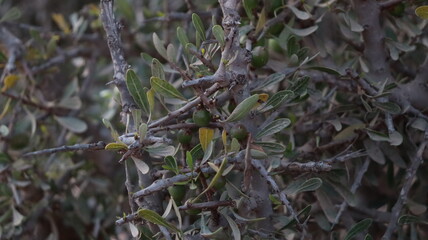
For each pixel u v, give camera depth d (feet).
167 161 3.20
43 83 4.71
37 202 4.38
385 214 3.91
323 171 3.49
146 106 3.27
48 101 4.58
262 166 3.25
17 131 4.33
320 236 3.93
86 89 4.73
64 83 4.91
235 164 3.30
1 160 4.05
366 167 3.67
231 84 3.20
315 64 3.85
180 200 3.27
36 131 4.49
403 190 3.59
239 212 3.43
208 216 3.34
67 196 4.42
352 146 3.75
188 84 3.13
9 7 5.63
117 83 3.43
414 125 3.66
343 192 3.63
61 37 4.75
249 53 3.25
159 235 3.38
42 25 5.63
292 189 3.40
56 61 4.46
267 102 3.32
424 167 3.98
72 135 4.61
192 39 4.35
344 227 3.90
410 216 3.59
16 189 4.14
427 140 3.61
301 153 3.76
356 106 3.77
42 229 4.57
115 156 4.75
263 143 3.29
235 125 3.24
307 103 4.08
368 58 3.80
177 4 4.75
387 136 3.57
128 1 4.71
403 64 3.98
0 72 4.87
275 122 3.31
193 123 3.26
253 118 3.32
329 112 3.80
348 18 3.67
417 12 3.33
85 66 4.91
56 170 4.39
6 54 4.42
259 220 3.23
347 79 3.73
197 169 3.20
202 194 3.30
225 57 3.17
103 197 4.58
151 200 3.38
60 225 4.58
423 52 4.04
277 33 3.67
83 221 4.48
